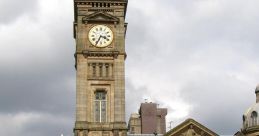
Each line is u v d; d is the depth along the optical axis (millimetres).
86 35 109375
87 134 103562
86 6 110938
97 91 107000
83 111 104750
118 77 107438
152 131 129625
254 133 134125
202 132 106562
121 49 109000
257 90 140250
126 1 111688
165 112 136875
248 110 138125
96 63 108125
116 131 104062
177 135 106312
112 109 105875
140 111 133500
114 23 110375
